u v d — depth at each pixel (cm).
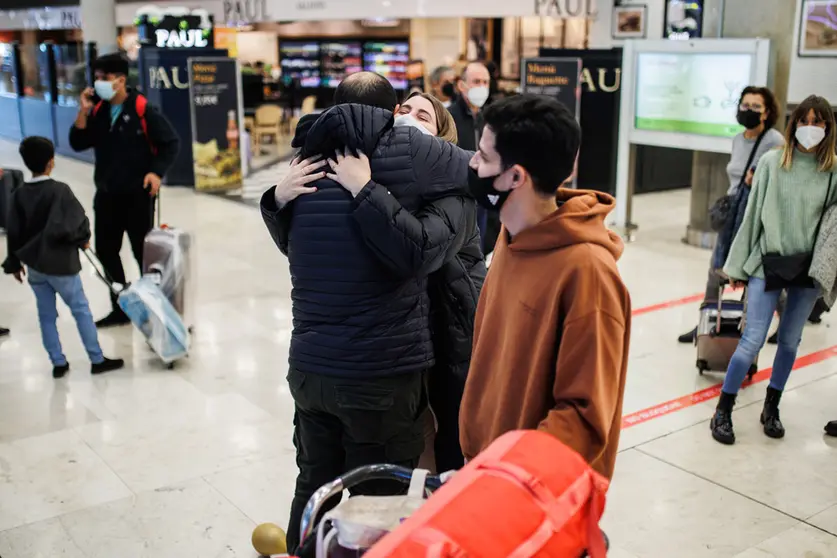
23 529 322
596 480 145
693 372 479
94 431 407
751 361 390
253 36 2000
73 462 376
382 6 1202
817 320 559
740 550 306
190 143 1139
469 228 241
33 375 480
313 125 227
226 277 681
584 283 160
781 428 397
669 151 1069
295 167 234
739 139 544
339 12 1220
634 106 775
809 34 685
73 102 1395
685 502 340
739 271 388
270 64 1933
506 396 175
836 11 665
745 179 479
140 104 534
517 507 133
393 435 241
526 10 1180
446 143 240
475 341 197
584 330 159
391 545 126
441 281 251
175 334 482
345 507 152
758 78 673
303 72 1994
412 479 160
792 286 370
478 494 134
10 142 1582
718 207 484
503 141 160
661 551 306
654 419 418
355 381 233
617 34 1214
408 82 1752
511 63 1761
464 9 1182
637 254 748
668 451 384
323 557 151
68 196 456
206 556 304
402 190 229
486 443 186
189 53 1119
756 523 324
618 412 172
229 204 1011
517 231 171
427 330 243
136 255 562
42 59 1475
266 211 241
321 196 228
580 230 163
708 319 466
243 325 566
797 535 315
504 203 167
